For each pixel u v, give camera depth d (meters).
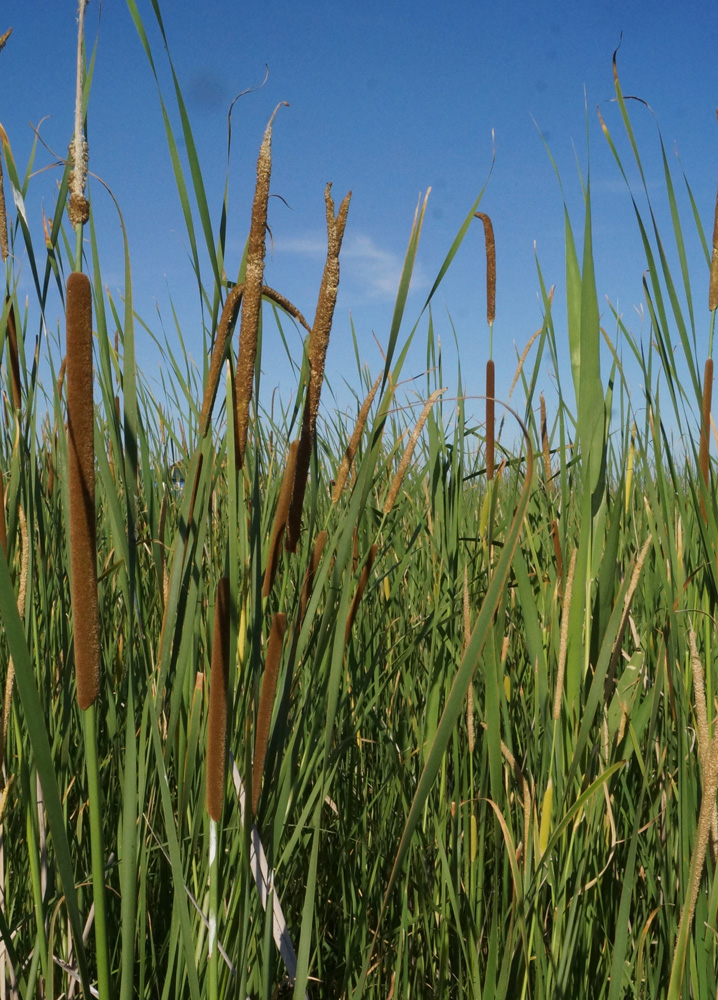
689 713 1.02
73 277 0.55
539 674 0.90
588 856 0.93
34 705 0.54
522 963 0.92
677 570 0.94
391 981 1.12
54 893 0.92
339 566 0.72
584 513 0.84
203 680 0.81
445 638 1.09
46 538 1.04
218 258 0.74
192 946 0.71
